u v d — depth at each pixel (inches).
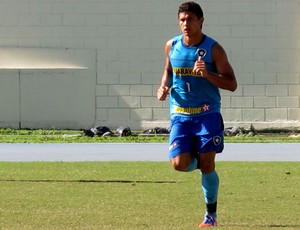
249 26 2234.3
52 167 1301.7
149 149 1716.3
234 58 2240.4
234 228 720.3
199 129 717.3
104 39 2251.5
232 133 2153.1
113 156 1539.1
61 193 978.1
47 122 2269.9
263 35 2236.7
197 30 713.6
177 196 952.3
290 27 2236.7
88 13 2249.0
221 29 2233.0
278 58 2240.4
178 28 2241.6
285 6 2234.3
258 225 746.8
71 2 2251.5
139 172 1220.5
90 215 805.9
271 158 1488.7
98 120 2263.8
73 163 1373.0
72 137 2053.4
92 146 1807.3
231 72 716.0
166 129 2165.4
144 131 2181.3
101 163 1373.0
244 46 2237.9
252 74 2245.3
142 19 2241.6
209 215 736.3
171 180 1115.3
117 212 826.8
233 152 1626.5
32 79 2265.0
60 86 2263.8
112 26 2249.0
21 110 2269.9
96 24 2250.2
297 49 2239.2
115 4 2247.8
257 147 1768.0
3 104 2267.5
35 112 2267.5
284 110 2251.5
